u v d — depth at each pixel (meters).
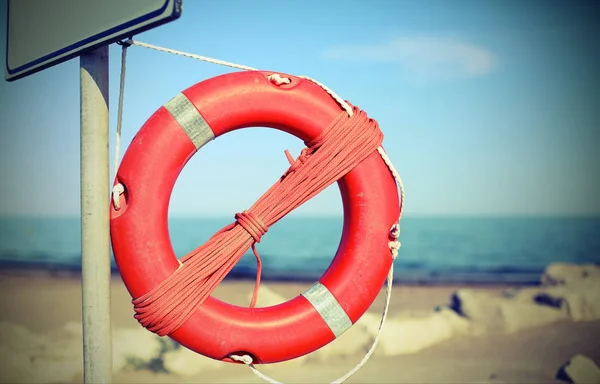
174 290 2.56
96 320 2.48
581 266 15.77
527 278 14.95
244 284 14.78
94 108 2.48
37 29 2.71
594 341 8.91
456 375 7.45
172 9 1.83
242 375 7.41
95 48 2.26
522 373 7.53
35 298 12.20
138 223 2.53
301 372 7.55
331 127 2.77
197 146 2.67
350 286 2.78
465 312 10.92
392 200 2.83
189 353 8.02
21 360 7.84
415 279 15.06
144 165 2.57
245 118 2.72
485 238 19.00
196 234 22.47
